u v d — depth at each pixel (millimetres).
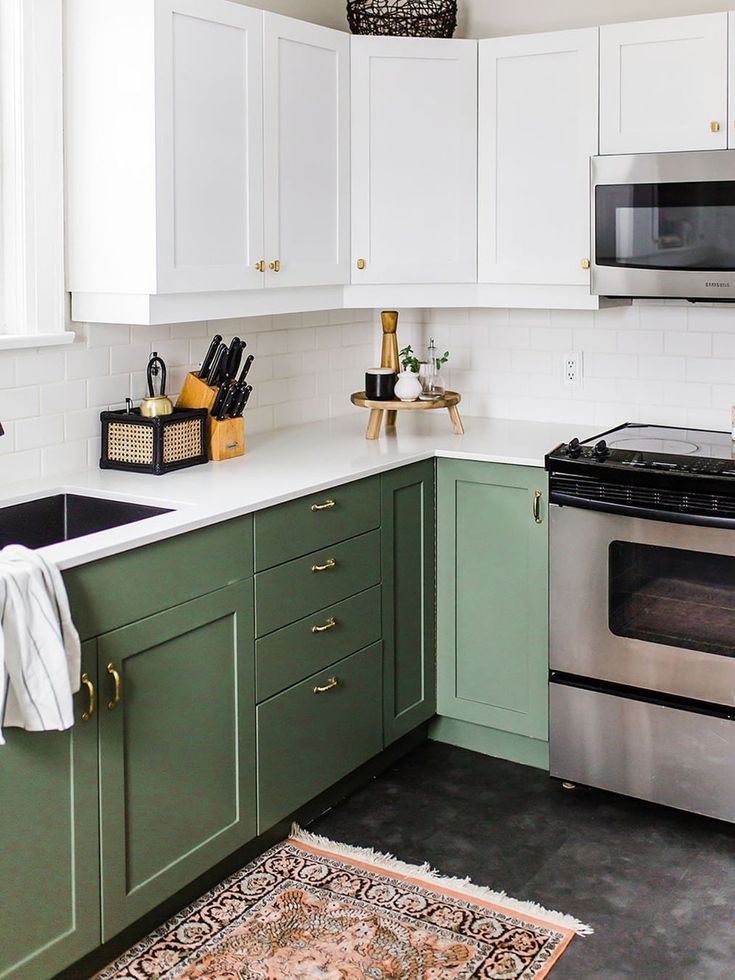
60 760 2129
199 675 2490
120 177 2709
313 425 3752
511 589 3238
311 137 3172
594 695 3047
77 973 2283
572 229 3318
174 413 2971
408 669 3309
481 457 3213
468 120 3406
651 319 3547
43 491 2711
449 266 3465
